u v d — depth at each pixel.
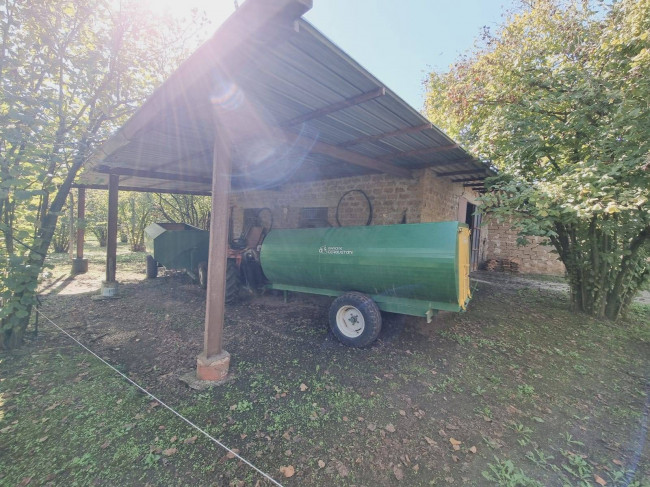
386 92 2.56
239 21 1.51
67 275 8.15
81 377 2.91
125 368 3.12
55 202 3.79
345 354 3.54
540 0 5.79
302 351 3.61
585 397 2.77
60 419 2.29
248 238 7.17
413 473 1.88
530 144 4.89
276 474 1.85
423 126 3.50
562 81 4.85
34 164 3.09
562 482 1.82
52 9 3.63
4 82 2.97
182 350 3.57
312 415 2.41
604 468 1.94
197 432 2.18
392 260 3.60
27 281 3.31
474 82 6.06
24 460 1.89
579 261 5.29
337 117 3.22
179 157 4.99
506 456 2.03
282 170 6.55
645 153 3.61
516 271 10.06
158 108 2.54
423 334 4.18
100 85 4.15
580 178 3.85
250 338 3.97
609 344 4.02
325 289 4.42
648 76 3.58
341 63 2.07
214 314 2.92
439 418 2.42
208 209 13.74
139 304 5.53
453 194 7.78
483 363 3.38
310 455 2.00
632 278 5.14
